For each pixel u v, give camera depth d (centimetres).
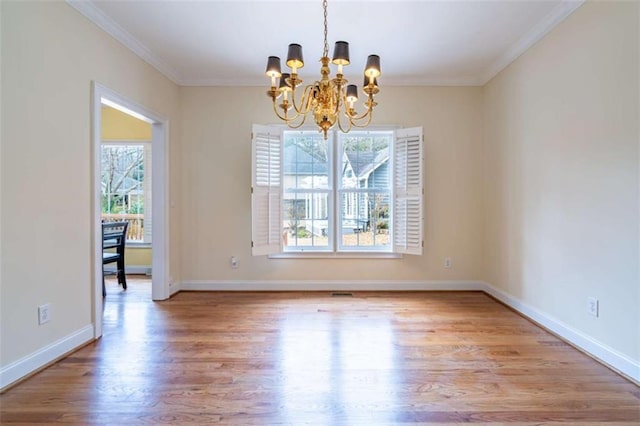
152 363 226
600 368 219
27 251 208
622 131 211
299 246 426
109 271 422
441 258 417
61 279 234
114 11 265
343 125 417
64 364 224
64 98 236
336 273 420
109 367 220
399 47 329
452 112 412
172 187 397
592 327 237
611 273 221
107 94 282
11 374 198
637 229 202
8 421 166
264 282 419
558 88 270
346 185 423
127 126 529
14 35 199
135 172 534
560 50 267
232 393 190
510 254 349
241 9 264
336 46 203
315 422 165
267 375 210
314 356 237
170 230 392
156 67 359
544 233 291
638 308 202
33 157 212
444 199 415
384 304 360
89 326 260
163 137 378
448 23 285
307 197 425
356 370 216
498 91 371
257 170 390
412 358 233
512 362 227
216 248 419
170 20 279
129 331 284
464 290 415
